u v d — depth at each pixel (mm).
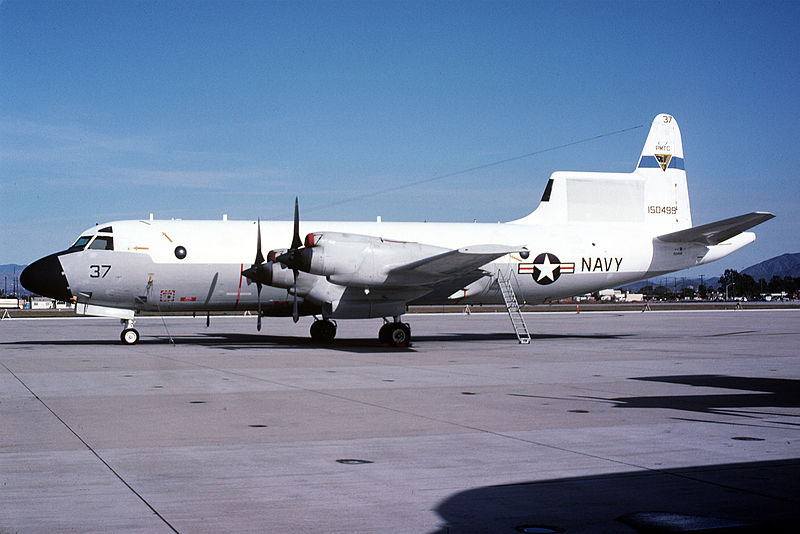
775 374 16266
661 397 12602
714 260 30406
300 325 43062
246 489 6746
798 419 10375
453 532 5574
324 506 6227
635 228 29656
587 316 57812
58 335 32594
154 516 5926
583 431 9492
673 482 6961
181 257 24797
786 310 74812
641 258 29219
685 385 14258
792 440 8898
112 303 24812
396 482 6992
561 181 29250
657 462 7773
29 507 6133
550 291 28531
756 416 10656
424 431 9500
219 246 25203
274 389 13555
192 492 6637
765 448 8453
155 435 9219
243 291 25531
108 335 32594
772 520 5820
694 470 7426
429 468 7535
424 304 27016
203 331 35656
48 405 11609
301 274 23703
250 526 5699
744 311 71125
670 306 93688
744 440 8906
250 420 10297
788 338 29688
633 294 156250
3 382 14508
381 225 27031
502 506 6219
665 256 29594
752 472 7340
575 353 22016
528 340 26203
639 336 31172
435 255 23156
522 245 27750
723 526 5676
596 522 5789
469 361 19266
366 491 6688
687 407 11516
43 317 60531
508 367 17719
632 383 14547
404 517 5938
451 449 8422
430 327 39500
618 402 12016
